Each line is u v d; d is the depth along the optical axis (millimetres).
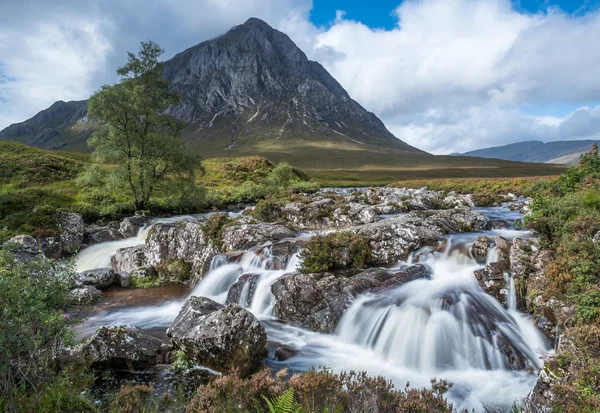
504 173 149125
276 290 13625
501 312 11055
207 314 10211
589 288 8664
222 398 6082
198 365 9352
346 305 12133
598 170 22828
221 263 17828
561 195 22656
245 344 9219
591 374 6113
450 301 11391
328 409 5434
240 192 51594
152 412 6480
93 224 32375
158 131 37031
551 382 6672
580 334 7238
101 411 6523
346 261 15562
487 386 8469
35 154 57781
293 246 17109
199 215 38906
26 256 17984
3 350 5492
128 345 9195
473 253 14828
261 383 6273
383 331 10883
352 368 9625
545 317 9617
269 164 93250
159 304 15594
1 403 5230
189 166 38062
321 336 11844
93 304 15461
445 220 21000
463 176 144125
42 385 6230
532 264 11742
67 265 9383
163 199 40688
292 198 34656
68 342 6766
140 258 20469
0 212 30328
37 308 6016
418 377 9109
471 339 9930
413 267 14523
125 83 34344
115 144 33500
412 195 34875
